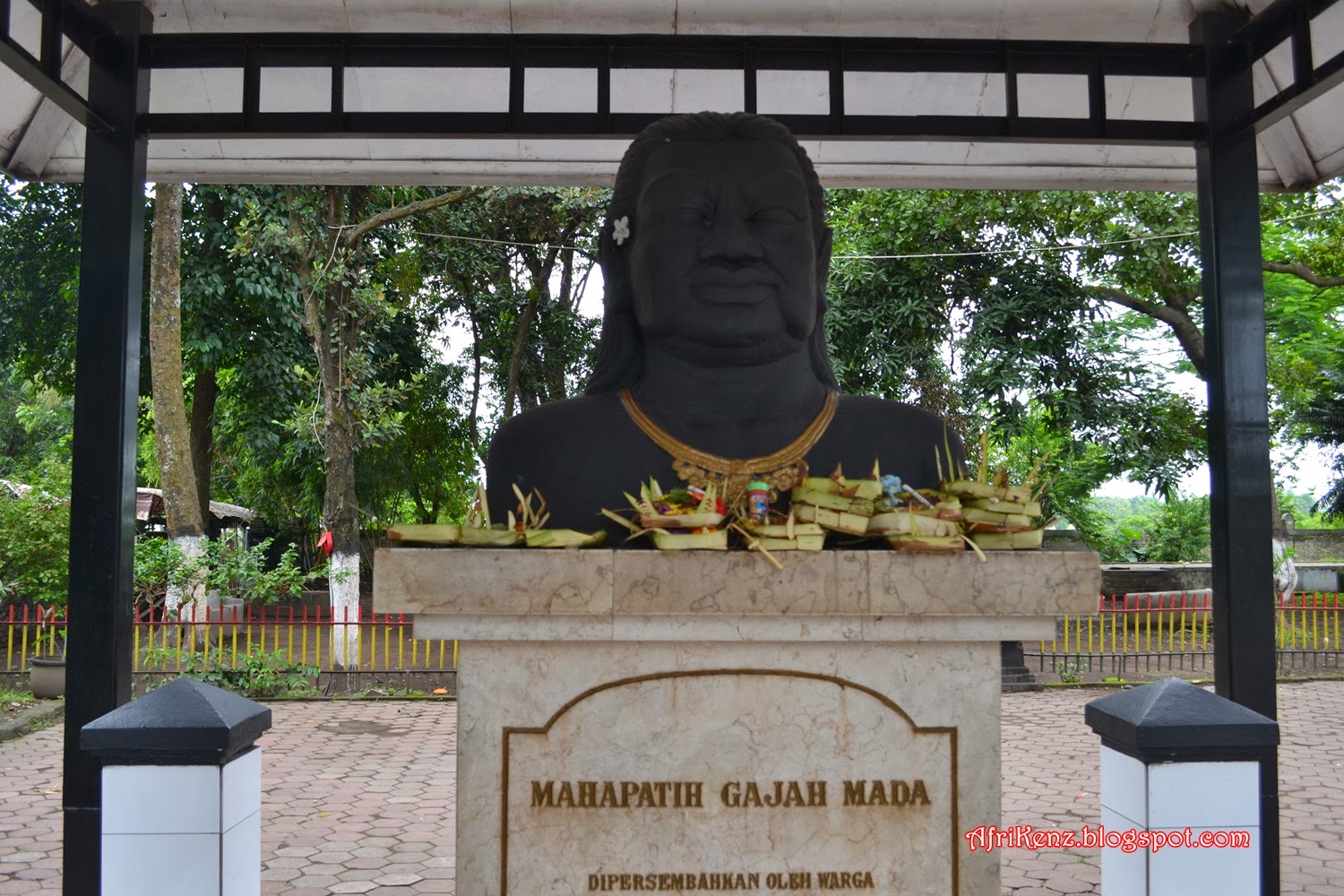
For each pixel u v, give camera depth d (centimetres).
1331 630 1670
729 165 414
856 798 313
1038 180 665
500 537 325
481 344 1995
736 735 312
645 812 310
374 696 1155
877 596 304
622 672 312
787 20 530
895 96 595
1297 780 793
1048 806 717
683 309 404
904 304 1397
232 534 1338
